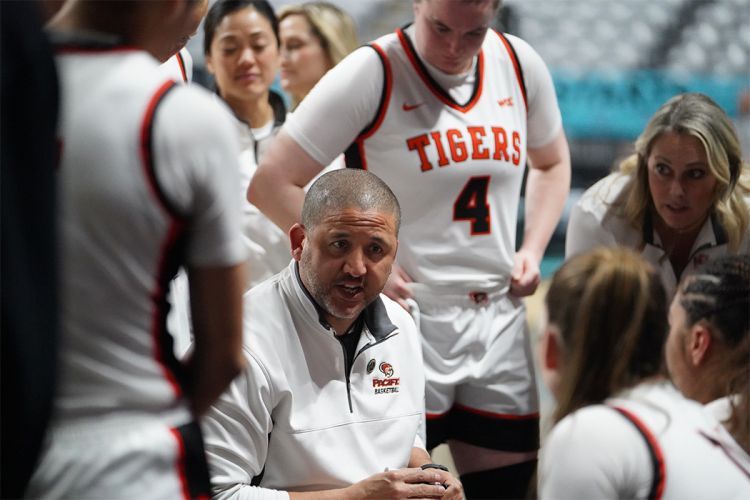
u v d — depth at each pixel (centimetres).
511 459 503
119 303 228
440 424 488
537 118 504
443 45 444
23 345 212
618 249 290
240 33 550
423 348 475
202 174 228
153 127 223
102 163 221
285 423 354
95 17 233
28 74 213
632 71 1480
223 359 246
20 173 214
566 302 282
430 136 459
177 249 235
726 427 302
